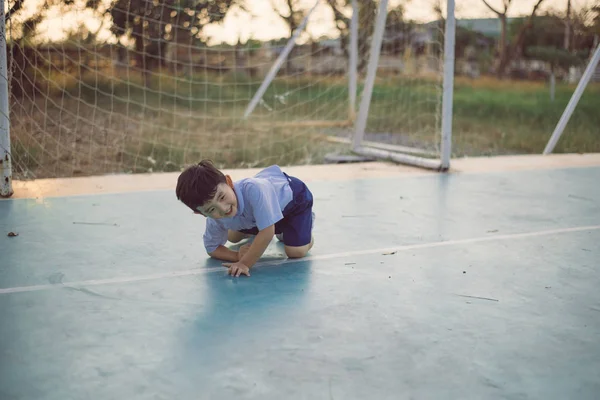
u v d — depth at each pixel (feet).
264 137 30.83
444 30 20.21
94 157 24.26
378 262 10.73
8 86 15.62
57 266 10.34
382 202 15.38
